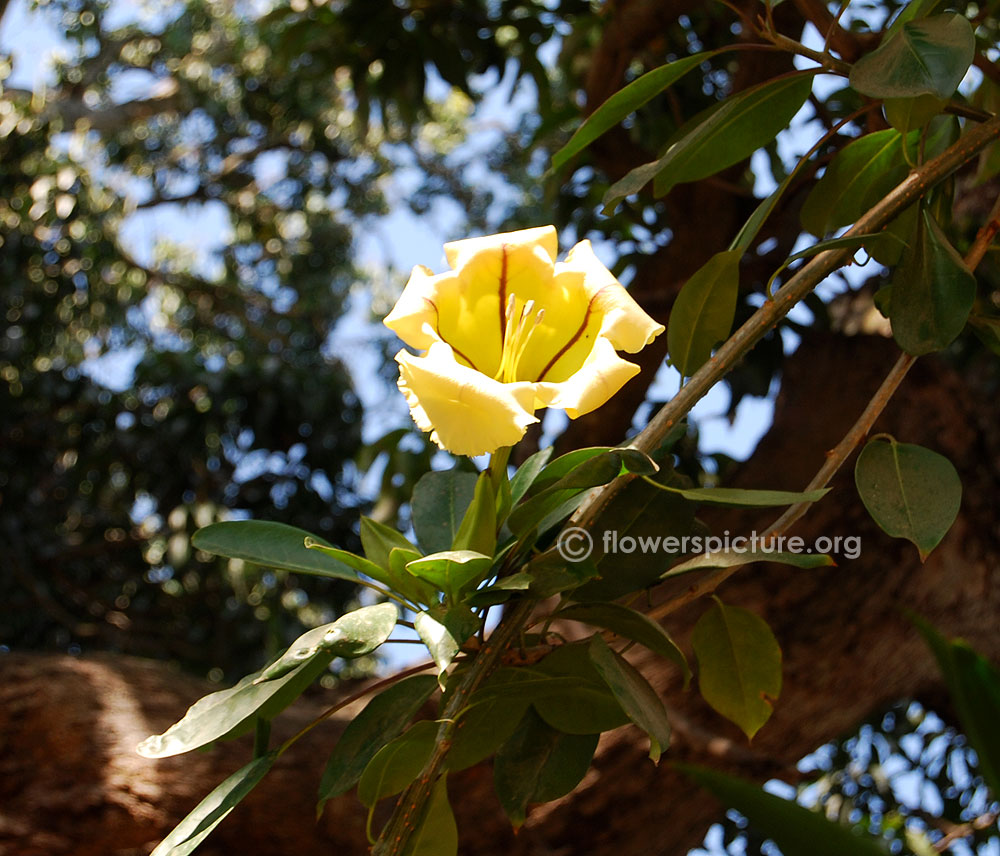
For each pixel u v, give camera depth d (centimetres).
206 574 263
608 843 123
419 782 52
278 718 129
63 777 117
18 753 119
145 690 128
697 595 57
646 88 67
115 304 323
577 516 55
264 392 270
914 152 74
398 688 58
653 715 50
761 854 179
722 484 157
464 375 51
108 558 276
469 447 49
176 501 263
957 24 56
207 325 423
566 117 171
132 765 118
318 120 420
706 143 70
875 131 79
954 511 54
